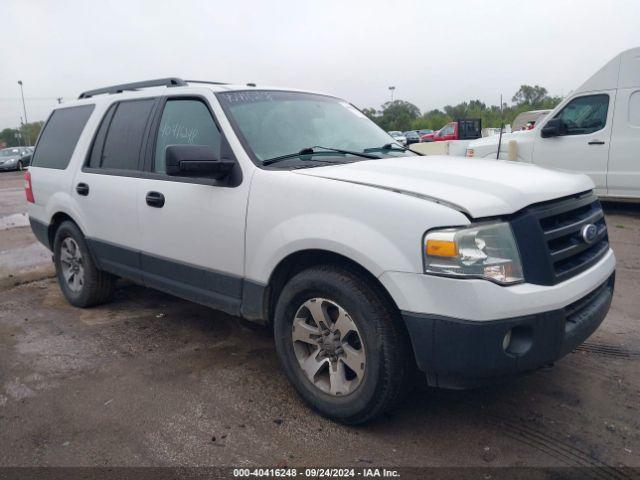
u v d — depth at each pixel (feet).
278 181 10.66
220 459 9.26
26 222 34.71
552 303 8.79
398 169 10.55
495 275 8.54
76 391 11.72
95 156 15.72
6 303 17.95
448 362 8.69
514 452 9.26
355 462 9.09
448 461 9.05
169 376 12.31
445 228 8.57
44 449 9.66
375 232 9.15
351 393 9.85
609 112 29.40
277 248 10.48
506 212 8.79
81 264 16.89
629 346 13.33
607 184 29.91
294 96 13.94
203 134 12.51
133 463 9.20
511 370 8.67
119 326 15.52
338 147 12.89
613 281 11.42
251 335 14.65
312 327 10.41
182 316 16.22
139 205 13.65
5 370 12.82
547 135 31.40
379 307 9.32
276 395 11.36
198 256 12.32
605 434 9.71
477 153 34.47
